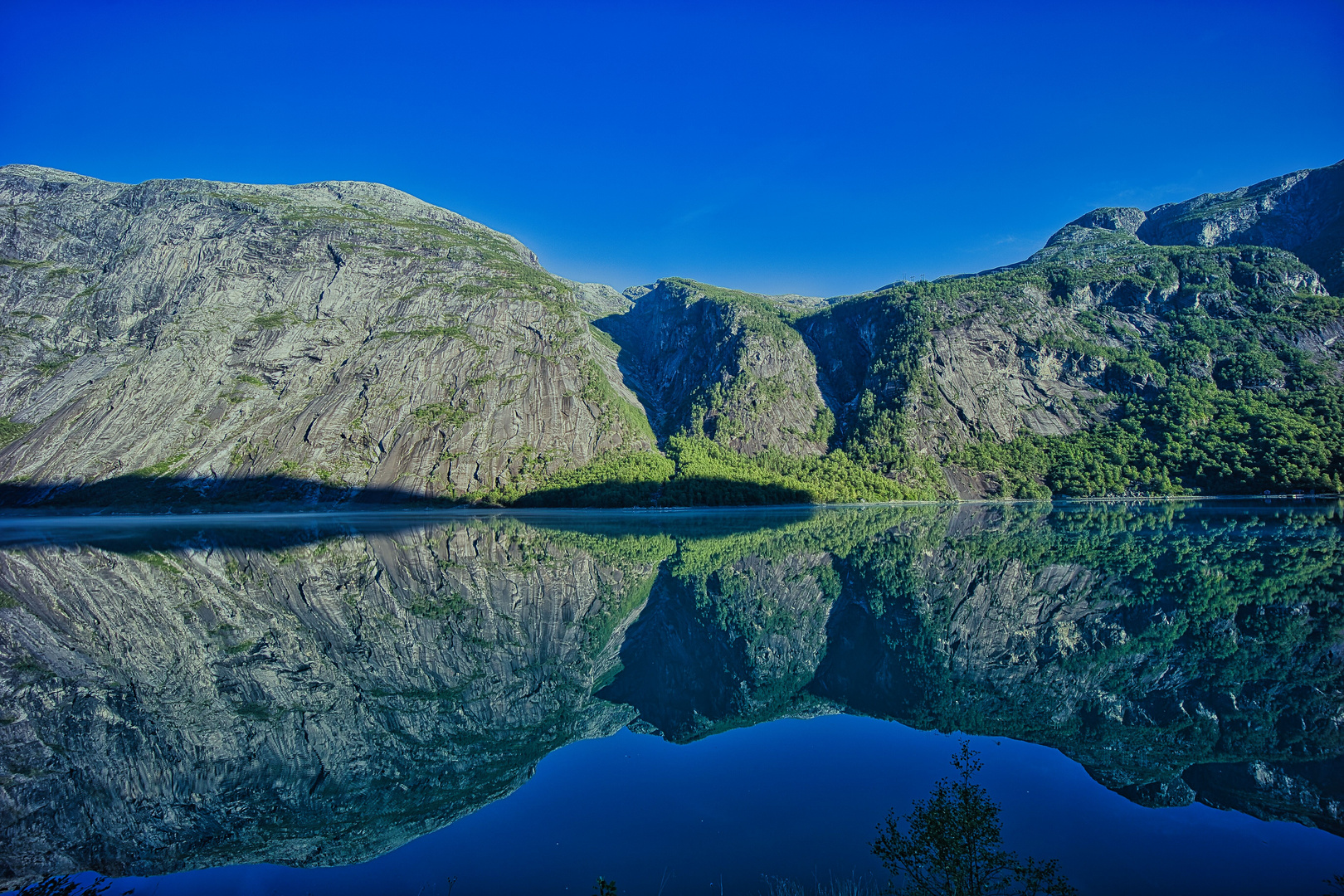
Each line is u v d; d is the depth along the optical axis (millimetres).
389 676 26906
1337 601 33875
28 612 35469
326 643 30969
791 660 30625
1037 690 24391
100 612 35844
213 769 18547
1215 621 31641
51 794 16922
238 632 32406
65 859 14023
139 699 23688
